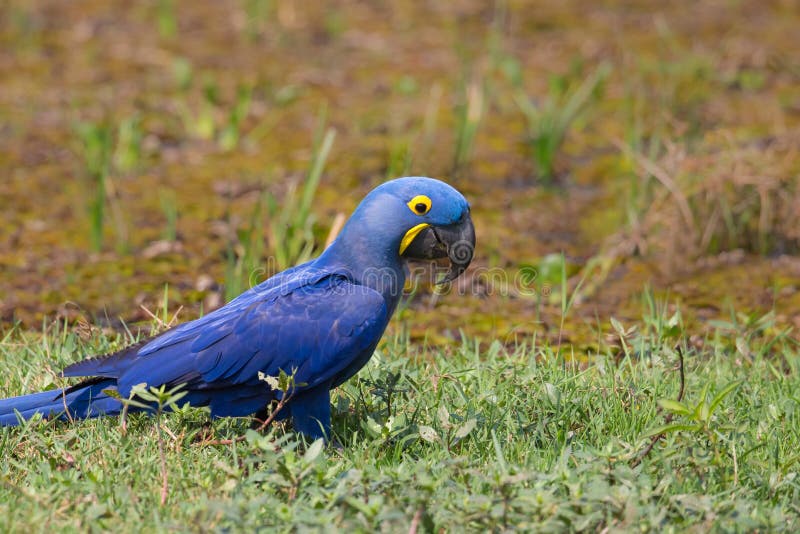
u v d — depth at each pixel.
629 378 8.33
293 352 7.12
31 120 16.31
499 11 21.33
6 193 13.86
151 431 7.30
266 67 18.94
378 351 8.76
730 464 7.02
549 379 8.23
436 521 6.01
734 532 5.96
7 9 21.59
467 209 7.61
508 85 17.92
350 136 15.99
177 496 6.46
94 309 10.61
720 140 13.73
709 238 12.45
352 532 5.79
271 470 6.34
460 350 9.30
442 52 19.67
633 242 12.35
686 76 17.97
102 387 7.23
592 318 10.70
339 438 7.46
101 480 6.53
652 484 6.39
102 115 16.45
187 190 14.16
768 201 12.47
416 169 14.54
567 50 19.62
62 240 12.62
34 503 6.14
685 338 9.69
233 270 11.09
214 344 7.05
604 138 16.02
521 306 11.04
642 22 21.28
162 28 20.44
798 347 9.82
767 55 19.11
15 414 7.17
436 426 7.49
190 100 17.28
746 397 8.16
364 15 22.05
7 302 10.67
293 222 11.77
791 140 13.69
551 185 14.63
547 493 5.95
